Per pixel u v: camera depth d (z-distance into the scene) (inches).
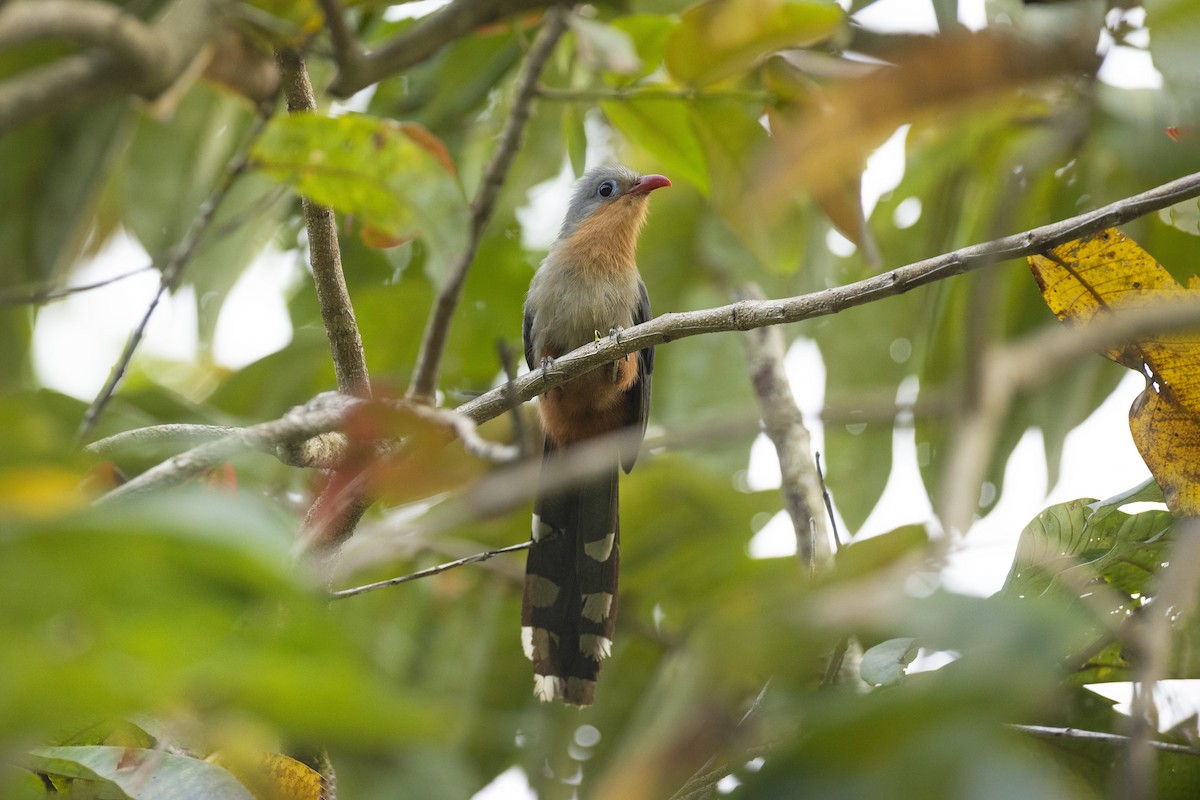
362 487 223.8
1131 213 267.1
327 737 97.0
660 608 515.8
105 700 97.0
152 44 152.3
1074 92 164.1
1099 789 260.1
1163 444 275.0
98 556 95.1
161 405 469.4
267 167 263.0
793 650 118.6
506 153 364.2
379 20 487.2
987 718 107.3
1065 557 242.7
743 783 115.0
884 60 124.1
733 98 370.0
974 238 408.2
